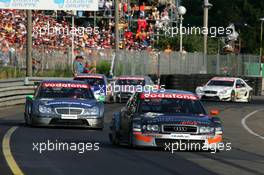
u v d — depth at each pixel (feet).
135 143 114.73
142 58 353.10
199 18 622.13
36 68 304.30
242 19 628.28
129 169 92.07
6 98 232.94
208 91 309.83
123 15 423.23
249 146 137.80
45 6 311.47
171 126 114.01
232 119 217.36
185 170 92.89
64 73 318.24
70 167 92.48
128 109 122.93
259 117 230.27
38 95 161.58
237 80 319.68
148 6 441.68
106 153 110.01
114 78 282.36
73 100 159.02
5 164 93.45
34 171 87.61
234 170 95.14
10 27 357.61
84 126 156.25
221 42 507.30
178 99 122.01
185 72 388.37
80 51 333.42
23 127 156.66
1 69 282.15
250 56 447.83
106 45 400.88
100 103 161.38
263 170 96.53
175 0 511.81
